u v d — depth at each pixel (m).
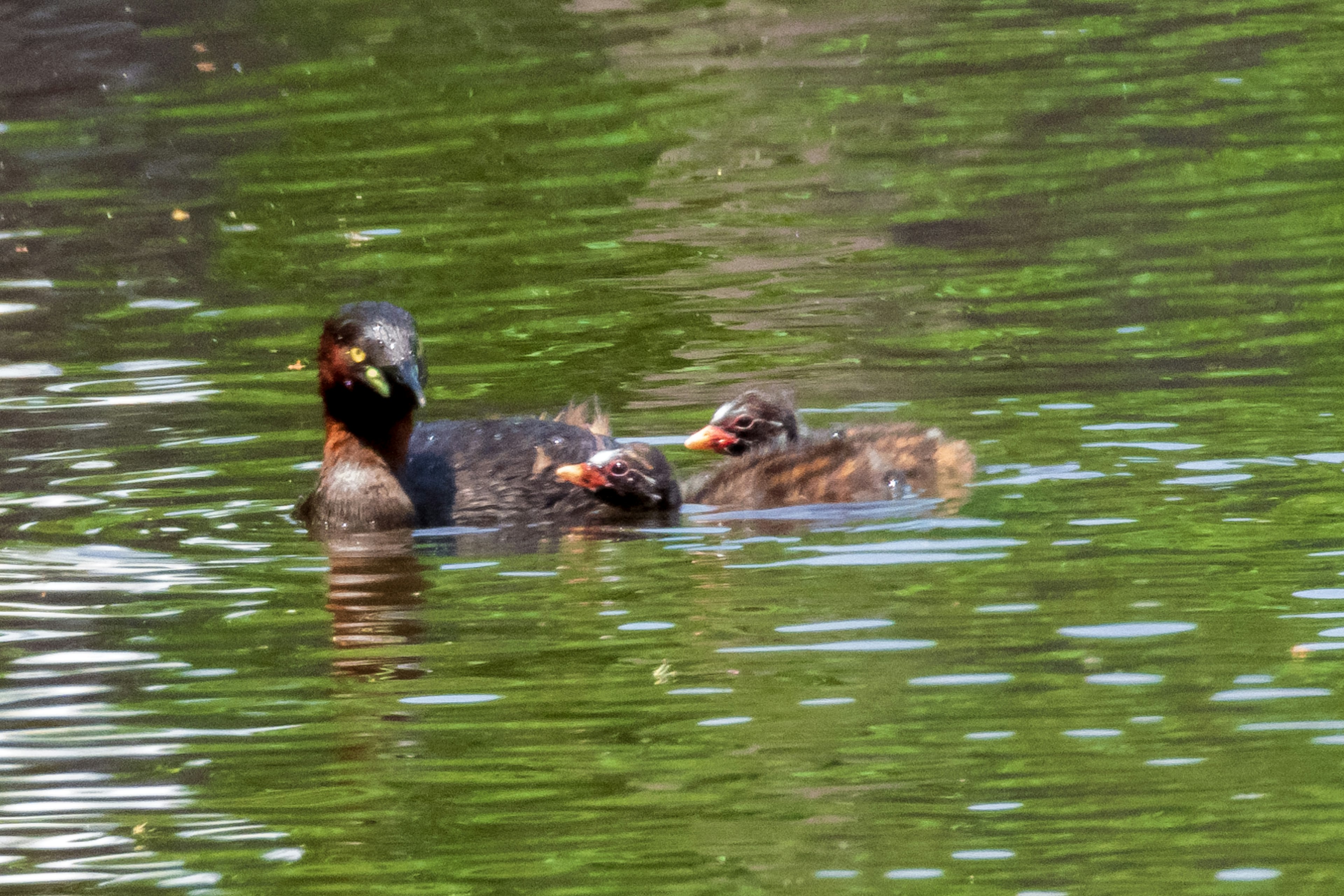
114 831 8.74
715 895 7.91
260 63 31.91
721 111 27.66
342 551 12.73
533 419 14.53
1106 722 9.37
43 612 11.54
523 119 27.75
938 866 8.08
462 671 10.41
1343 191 21.52
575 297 19.41
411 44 32.88
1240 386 15.13
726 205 22.91
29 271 21.41
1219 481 12.99
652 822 8.59
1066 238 20.53
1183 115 25.66
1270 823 8.31
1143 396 15.05
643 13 34.69
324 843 8.55
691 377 16.48
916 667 10.13
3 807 9.02
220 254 21.78
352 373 13.31
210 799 9.02
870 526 12.69
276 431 15.38
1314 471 13.05
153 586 12.02
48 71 31.42
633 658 10.46
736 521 13.16
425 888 8.09
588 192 23.84
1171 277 18.75
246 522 13.37
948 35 31.64
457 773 9.16
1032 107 26.70
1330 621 10.45
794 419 14.75
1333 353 15.90
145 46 32.66
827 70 29.84
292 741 9.62
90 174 25.84
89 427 15.59
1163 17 31.80
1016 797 8.66
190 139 27.42
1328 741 9.04
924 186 23.23
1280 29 30.38
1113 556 11.64
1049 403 15.00
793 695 9.84
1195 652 10.12
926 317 17.95
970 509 12.77
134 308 19.66
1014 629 10.59
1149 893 7.80
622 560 12.30
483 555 12.57
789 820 8.55
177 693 10.27
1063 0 33.56
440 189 24.31
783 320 18.14
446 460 13.80
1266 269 18.78
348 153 26.38
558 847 8.39
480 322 18.66
